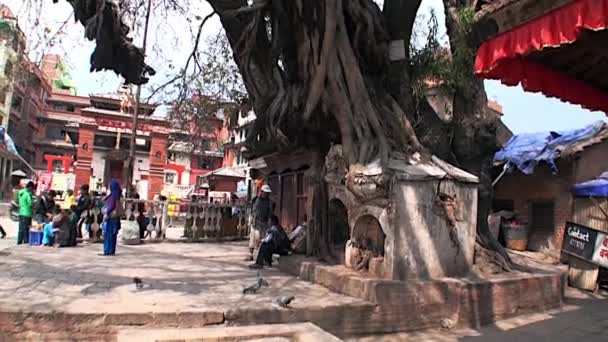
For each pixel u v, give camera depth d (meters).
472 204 9.00
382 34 9.84
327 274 8.27
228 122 17.03
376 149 8.65
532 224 15.51
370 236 8.48
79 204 14.59
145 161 45.28
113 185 11.77
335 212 9.83
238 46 11.12
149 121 42.78
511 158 15.01
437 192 8.37
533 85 4.71
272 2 9.84
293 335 4.29
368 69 10.06
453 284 7.77
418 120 10.30
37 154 52.50
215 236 17.88
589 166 14.48
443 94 10.48
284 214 12.71
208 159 49.19
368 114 8.90
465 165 10.25
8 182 42.88
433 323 7.52
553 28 3.68
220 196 32.97
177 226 23.89
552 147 14.55
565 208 14.36
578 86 5.00
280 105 10.23
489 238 10.14
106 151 44.53
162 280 8.23
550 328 7.91
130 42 11.70
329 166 9.45
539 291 9.27
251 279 8.77
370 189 7.95
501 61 4.20
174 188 42.19
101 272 8.76
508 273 9.30
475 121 10.12
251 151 13.73
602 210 13.17
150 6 13.25
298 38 9.64
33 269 8.66
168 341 3.91
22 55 11.35
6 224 21.94
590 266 12.63
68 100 55.25
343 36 8.98
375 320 7.05
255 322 6.25
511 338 7.20
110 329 5.67
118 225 11.81
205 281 8.35
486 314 8.08
